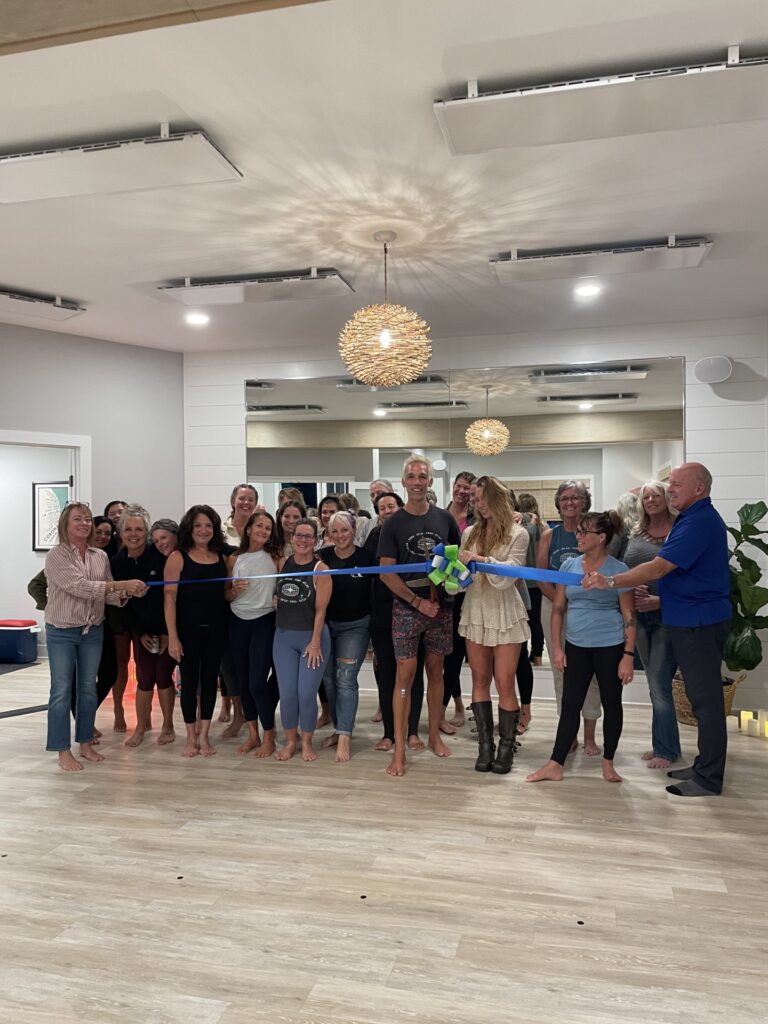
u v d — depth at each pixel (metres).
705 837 3.14
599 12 2.28
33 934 2.41
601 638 3.78
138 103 2.76
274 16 2.27
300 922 2.47
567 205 3.71
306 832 3.20
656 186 3.49
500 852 3.00
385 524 4.15
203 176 3.20
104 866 2.89
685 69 2.45
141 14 1.90
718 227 4.00
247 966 2.23
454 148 2.97
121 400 6.51
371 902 2.61
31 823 3.32
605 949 2.31
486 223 3.93
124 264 4.54
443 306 5.44
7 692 6.12
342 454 6.52
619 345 5.98
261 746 4.32
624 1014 2.01
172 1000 2.07
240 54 2.46
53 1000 2.07
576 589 3.85
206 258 4.45
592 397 6.04
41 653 7.95
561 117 2.72
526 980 2.16
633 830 3.21
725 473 5.75
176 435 6.82
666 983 2.14
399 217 3.85
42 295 5.14
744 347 5.73
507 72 2.58
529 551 4.87
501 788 3.72
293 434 6.62
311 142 3.06
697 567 3.62
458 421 6.29
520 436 6.16
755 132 2.99
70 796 3.66
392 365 4.18
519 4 2.23
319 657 4.11
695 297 5.22
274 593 4.32
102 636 4.39
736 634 4.95
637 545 4.12
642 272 4.67
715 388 5.78
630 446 5.96
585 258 4.28
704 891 2.68
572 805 3.50
